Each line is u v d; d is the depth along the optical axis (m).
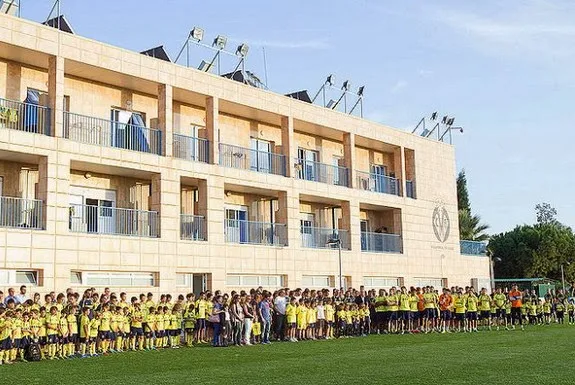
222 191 31.42
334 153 41.12
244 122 35.59
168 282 28.34
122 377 14.07
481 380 12.94
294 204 35.16
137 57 28.50
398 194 43.25
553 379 13.04
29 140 24.41
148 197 30.22
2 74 25.70
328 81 40.66
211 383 12.88
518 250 73.88
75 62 26.50
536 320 36.22
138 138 28.94
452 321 30.33
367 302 28.95
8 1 26.14
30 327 18.36
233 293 23.94
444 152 47.50
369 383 12.59
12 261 23.28
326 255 36.50
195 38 32.06
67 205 25.25
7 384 13.24
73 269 25.05
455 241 47.16
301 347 21.36
